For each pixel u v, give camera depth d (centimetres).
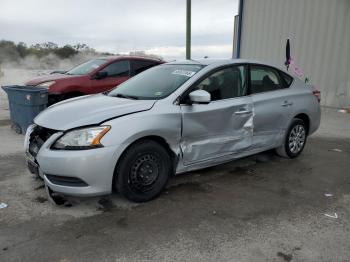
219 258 299
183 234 336
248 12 1434
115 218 364
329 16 1161
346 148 664
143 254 303
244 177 490
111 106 403
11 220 356
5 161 539
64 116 391
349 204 410
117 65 905
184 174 495
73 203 395
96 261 292
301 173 512
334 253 309
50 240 321
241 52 1484
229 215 375
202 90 421
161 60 996
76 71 905
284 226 354
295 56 1272
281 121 536
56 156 355
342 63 1148
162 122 395
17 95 688
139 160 385
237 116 469
